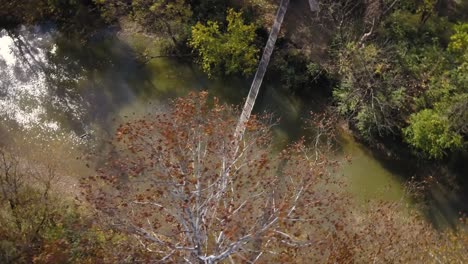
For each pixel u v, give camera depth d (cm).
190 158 1691
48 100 2545
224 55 2484
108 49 2741
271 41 2580
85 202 2055
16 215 1747
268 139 2123
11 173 2119
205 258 1334
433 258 1916
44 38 2784
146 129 1950
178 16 2619
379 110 2338
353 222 2091
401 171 2359
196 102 2247
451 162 2347
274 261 1600
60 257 1537
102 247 1566
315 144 2294
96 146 2384
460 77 2244
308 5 2778
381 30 2555
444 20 2608
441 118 2166
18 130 2423
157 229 1689
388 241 1966
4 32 2800
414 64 2394
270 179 1800
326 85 2559
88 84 2620
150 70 2670
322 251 1759
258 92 2541
